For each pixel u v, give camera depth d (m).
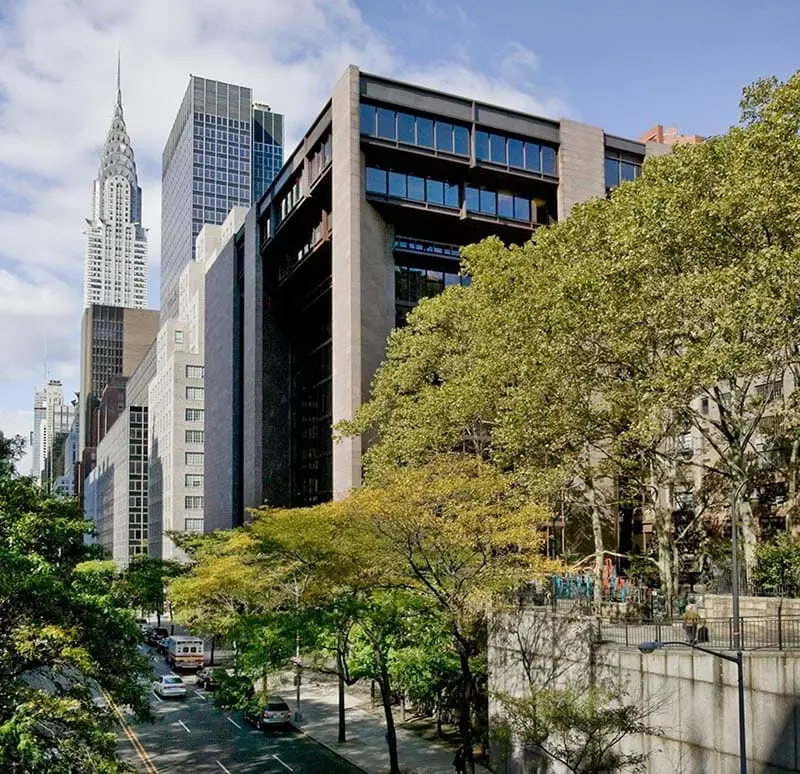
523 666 29.25
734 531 22.31
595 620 26.72
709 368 23.67
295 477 79.62
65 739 20.02
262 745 37.44
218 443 95.62
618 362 28.08
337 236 61.16
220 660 64.50
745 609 26.94
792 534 33.12
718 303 24.36
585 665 25.75
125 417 158.50
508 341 33.09
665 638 25.14
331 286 68.38
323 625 31.45
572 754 22.89
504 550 31.09
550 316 27.98
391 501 27.94
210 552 58.41
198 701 49.44
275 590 40.97
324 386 74.00
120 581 42.88
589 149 66.56
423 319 43.78
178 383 124.38
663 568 31.69
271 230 77.62
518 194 65.94
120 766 20.39
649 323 25.98
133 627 25.44
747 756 19.86
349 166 59.19
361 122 59.94
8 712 20.05
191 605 48.88
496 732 24.83
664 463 37.06
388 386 44.47
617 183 68.06
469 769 28.62
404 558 29.84
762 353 24.30
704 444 40.53
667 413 32.62
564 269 30.69
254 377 79.50
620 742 24.09
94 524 39.19
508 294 37.31
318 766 33.41
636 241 26.03
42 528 33.12
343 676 33.94
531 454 32.56
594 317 26.98
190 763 34.09
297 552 32.38
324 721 42.34
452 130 62.66
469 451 45.56
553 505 37.12
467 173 63.22
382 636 31.86
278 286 80.69
